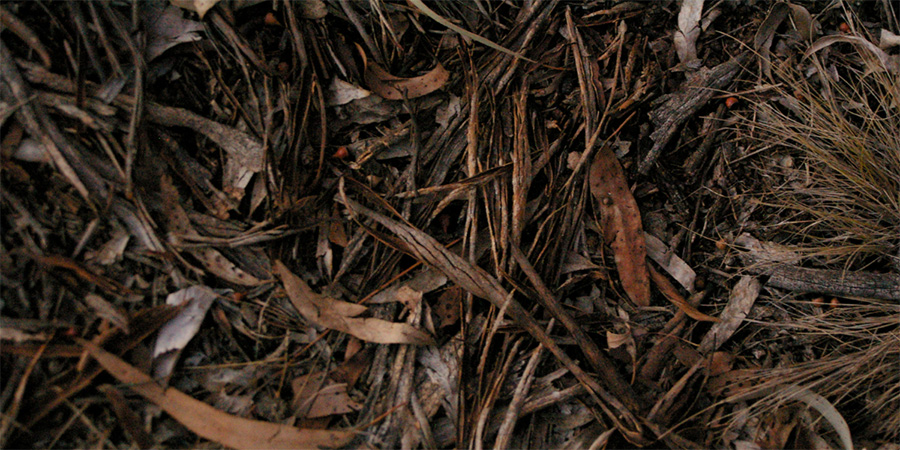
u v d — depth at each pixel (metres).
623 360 0.78
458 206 0.80
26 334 0.71
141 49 0.75
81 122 0.74
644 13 0.84
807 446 0.77
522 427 0.76
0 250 0.72
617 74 0.82
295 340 0.76
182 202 0.76
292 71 0.78
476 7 0.82
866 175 0.81
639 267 0.80
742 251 0.81
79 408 0.72
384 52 0.80
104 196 0.74
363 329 0.76
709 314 0.80
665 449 0.76
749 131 0.83
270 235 0.76
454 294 0.78
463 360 0.76
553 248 0.79
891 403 0.78
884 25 0.85
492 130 0.80
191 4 0.76
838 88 0.83
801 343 0.79
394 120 0.80
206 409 0.73
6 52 0.72
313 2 0.79
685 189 0.82
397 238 0.77
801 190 0.81
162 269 0.75
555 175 0.81
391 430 0.75
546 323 0.78
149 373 0.73
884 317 0.79
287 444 0.73
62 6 0.73
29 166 0.73
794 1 0.84
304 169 0.78
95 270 0.74
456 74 0.81
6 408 0.70
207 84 0.78
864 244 0.80
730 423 0.77
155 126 0.76
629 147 0.82
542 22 0.82
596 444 0.75
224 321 0.75
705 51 0.83
